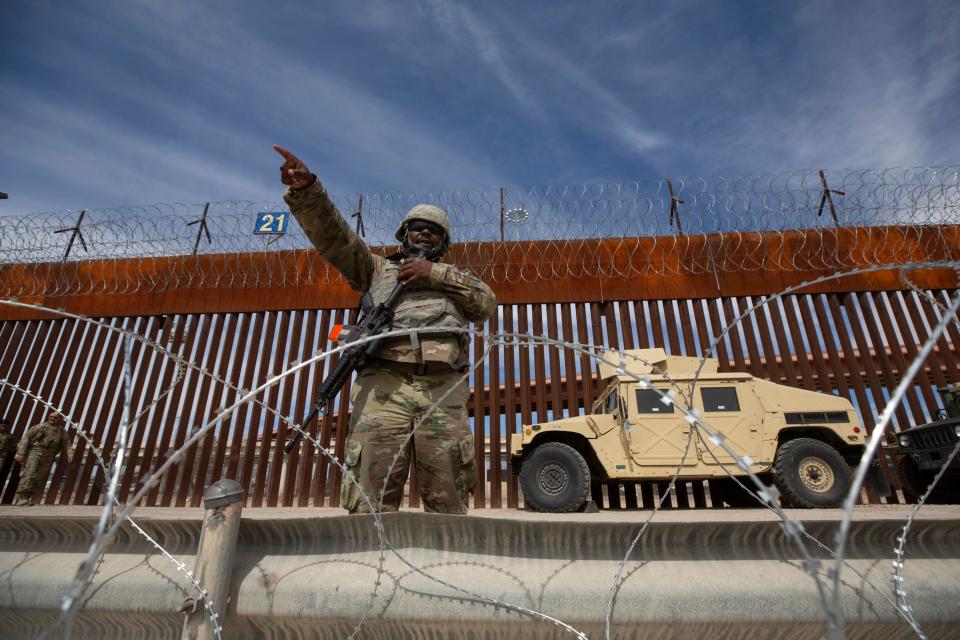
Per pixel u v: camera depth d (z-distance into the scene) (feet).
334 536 4.58
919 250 22.30
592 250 23.25
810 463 17.12
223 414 3.11
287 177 6.77
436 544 4.46
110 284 24.95
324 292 23.93
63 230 25.40
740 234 23.04
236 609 4.30
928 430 17.84
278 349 23.40
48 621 4.66
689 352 21.90
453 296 7.15
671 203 23.77
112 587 4.51
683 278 22.76
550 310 23.06
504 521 4.37
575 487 17.53
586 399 21.79
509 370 22.49
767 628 4.12
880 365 21.99
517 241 23.57
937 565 4.29
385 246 23.09
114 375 23.97
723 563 4.32
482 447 21.70
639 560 4.33
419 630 4.25
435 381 6.61
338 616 4.23
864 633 4.12
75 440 23.22
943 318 2.31
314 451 21.80
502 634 4.20
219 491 4.44
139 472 22.24
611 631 4.15
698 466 17.54
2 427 23.43
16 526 4.94
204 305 24.16
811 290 22.40
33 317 24.84
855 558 4.33
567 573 4.29
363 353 6.57
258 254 24.76
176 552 4.65
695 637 4.15
